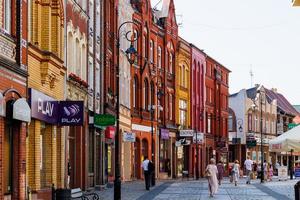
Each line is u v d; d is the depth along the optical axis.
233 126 103.44
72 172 37.25
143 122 63.47
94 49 43.66
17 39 24.31
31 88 26.25
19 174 24.69
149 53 65.44
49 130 30.61
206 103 87.50
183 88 77.25
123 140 54.91
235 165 55.88
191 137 76.69
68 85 34.69
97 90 45.62
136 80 62.19
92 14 43.41
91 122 40.94
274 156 115.12
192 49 80.50
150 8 65.88
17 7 24.34
